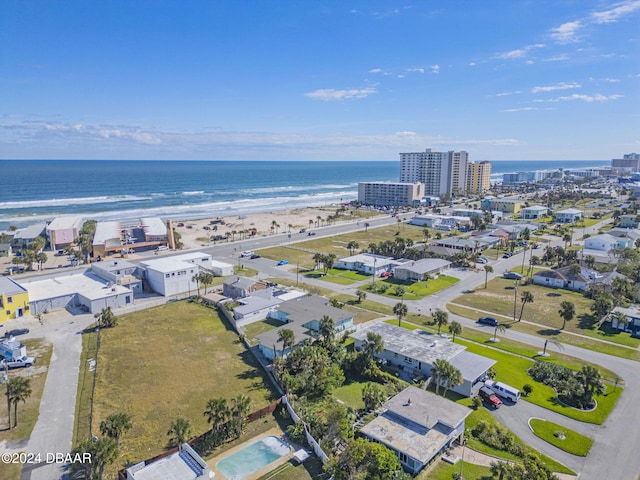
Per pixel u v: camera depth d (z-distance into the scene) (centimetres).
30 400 5856
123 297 9719
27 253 12631
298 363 6469
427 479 4416
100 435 5091
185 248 15600
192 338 8019
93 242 13975
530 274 12425
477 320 8975
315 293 10300
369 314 9262
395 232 19238
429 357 6669
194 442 4938
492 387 6188
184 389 6219
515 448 4906
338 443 4906
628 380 6581
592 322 8906
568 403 5962
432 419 5012
